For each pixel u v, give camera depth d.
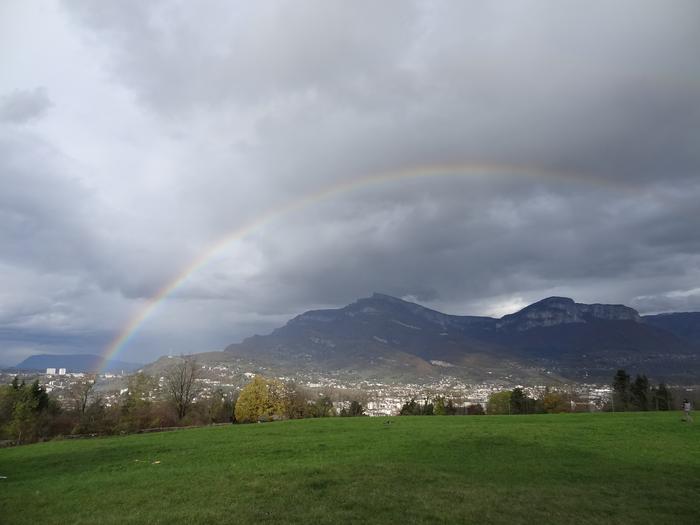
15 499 25.34
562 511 20.64
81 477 31.80
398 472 28.19
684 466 29.81
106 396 110.69
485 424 52.31
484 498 22.45
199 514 20.61
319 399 122.81
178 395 102.88
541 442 38.44
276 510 20.97
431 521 19.41
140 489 26.27
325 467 30.08
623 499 22.53
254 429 55.59
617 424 48.56
